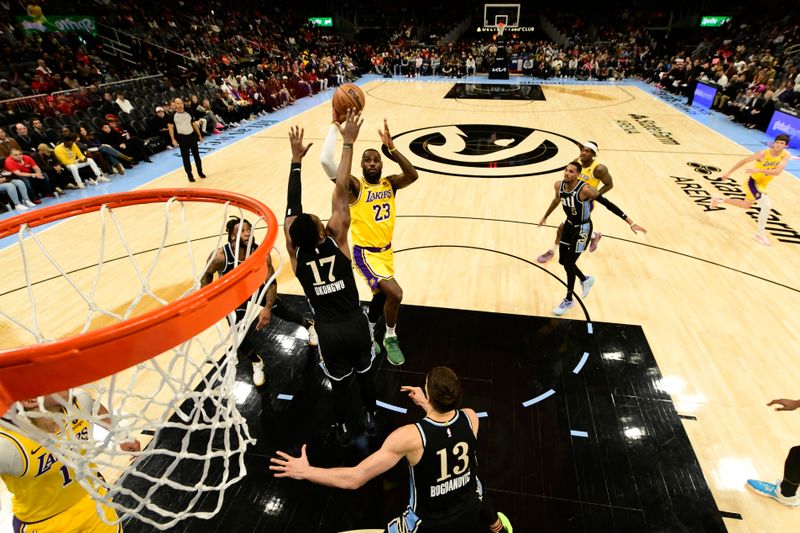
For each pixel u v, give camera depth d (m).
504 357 4.23
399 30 27.92
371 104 15.26
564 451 3.34
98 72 13.16
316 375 4.05
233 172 9.05
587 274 5.51
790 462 2.81
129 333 1.46
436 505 2.14
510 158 9.75
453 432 2.06
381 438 3.44
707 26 25.45
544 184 8.34
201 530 2.83
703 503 2.98
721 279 5.39
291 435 3.48
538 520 2.88
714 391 3.85
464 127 12.30
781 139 5.79
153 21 17.31
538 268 5.67
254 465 3.24
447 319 4.73
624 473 3.18
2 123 9.07
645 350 4.30
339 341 2.98
